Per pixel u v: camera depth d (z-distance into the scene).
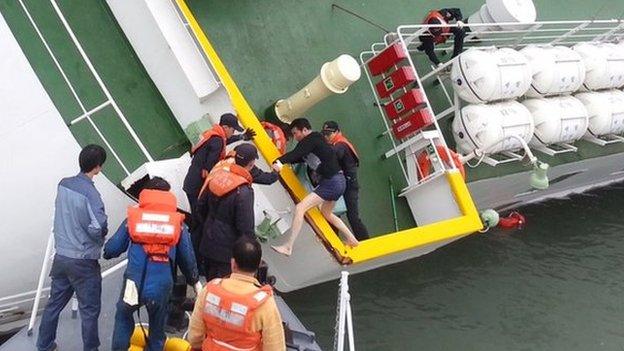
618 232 11.62
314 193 5.83
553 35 10.46
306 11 8.15
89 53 6.23
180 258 4.34
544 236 11.12
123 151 6.04
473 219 7.17
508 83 7.84
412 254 7.65
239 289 3.47
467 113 7.98
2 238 5.81
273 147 6.01
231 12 7.53
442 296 9.00
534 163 7.64
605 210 12.45
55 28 6.00
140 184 5.94
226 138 5.42
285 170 6.06
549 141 8.62
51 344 4.61
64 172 5.90
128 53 6.44
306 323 7.86
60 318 5.07
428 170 7.77
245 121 5.95
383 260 7.19
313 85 6.55
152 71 6.39
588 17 11.27
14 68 5.60
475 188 8.79
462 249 10.30
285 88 7.55
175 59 6.07
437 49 9.08
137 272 4.11
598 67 9.14
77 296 4.43
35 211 5.88
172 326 5.15
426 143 7.59
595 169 11.38
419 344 7.96
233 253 3.53
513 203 11.53
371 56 8.37
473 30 8.98
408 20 9.02
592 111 9.23
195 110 6.21
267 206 6.12
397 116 7.81
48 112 5.75
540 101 8.62
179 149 6.38
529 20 8.72
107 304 5.30
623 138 9.91
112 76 6.27
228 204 4.64
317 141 5.70
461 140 8.16
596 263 10.45
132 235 4.09
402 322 8.31
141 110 6.32
